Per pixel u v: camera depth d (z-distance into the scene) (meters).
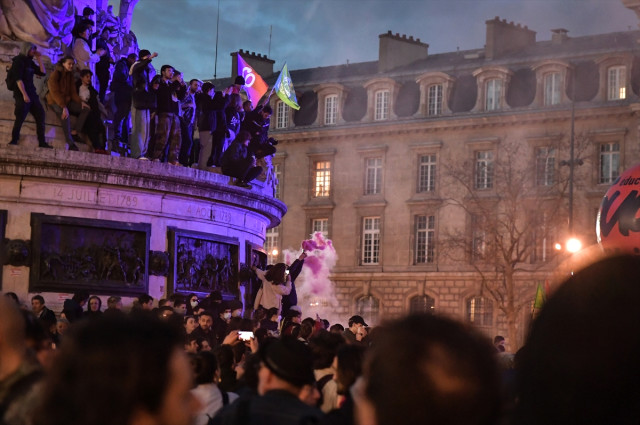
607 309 2.96
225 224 20.77
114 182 18.39
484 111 70.62
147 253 18.94
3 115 18.36
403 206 73.75
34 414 2.74
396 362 2.72
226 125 21.33
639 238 12.95
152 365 2.70
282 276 22.19
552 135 68.06
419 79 73.19
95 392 2.65
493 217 69.00
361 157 75.69
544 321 3.03
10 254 17.70
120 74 19.09
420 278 72.31
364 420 2.82
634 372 2.92
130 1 22.39
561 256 63.16
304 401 5.99
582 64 68.25
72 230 18.25
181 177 19.19
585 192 67.19
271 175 23.48
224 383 9.21
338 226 76.12
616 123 66.88
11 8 18.56
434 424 2.68
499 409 2.73
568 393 2.95
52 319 14.88
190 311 18.66
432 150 72.88
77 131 18.33
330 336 8.23
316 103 77.94
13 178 17.84
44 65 18.64
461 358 2.70
